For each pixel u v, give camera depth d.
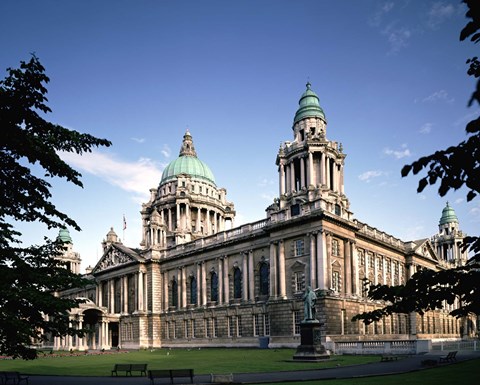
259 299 82.19
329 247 72.62
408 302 9.38
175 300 102.25
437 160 6.97
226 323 86.94
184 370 32.78
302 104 86.62
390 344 57.28
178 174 139.62
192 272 98.31
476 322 124.50
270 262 78.44
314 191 74.94
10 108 20.12
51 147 22.25
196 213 139.25
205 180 146.75
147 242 114.19
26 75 19.77
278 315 74.88
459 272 8.92
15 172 22.08
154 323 102.69
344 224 75.81
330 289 70.25
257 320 81.50
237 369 41.75
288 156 84.56
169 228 134.50
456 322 118.00
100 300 118.62
